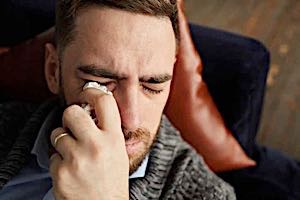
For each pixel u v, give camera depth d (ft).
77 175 2.48
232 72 5.00
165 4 2.97
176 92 4.74
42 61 4.65
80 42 3.01
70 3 3.05
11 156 3.53
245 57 5.01
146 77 2.99
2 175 3.43
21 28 4.99
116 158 2.55
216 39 5.11
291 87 8.92
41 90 4.69
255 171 5.12
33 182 3.66
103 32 2.94
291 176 5.16
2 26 4.99
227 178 5.08
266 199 4.97
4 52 4.85
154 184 3.47
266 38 9.95
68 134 2.58
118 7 2.91
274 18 10.46
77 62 3.03
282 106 8.55
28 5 4.93
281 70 9.23
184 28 4.69
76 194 2.50
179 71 4.70
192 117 4.75
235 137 5.16
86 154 2.50
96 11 2.95
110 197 2.52
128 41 2.92
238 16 10.47
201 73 4.86
